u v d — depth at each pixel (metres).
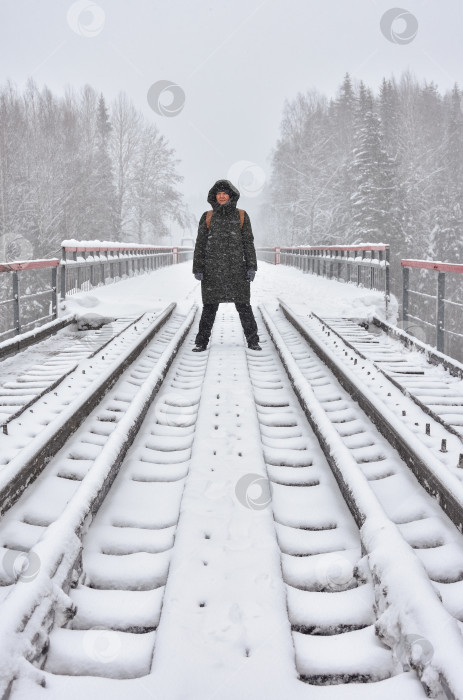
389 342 9.30
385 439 4.51
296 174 60.59
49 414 5.17
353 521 3.27
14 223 39.72
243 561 2.54
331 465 3.91
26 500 3.44
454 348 47.12
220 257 7.95
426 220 52.25
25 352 8.56
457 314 47.25
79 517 2.83
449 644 1.86
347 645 2.21
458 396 5.83
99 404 5.55
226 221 7.93
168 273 28.98
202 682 1.87
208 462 3.71
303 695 1.85
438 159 61.47
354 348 8.20
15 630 1.97
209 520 2.93
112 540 2.99
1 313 36.41
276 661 1.96
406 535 3.04
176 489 3.68
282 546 3.01
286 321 11.51
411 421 4.89
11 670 1.84
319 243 51.84
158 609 2.43
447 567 2.74
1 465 3.93
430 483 3.50
